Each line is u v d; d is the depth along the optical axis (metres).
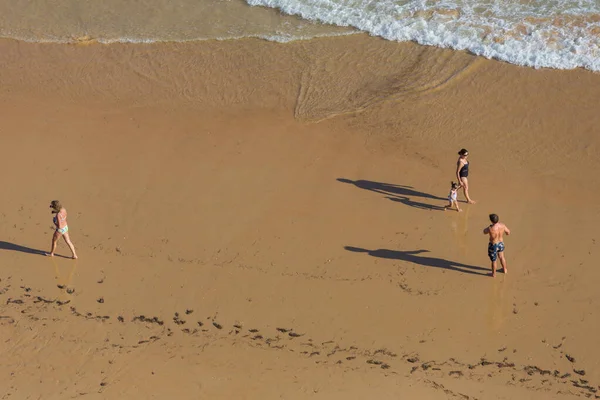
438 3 32.38
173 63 30.48
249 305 20.05
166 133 26.83
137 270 21.28
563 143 25.50
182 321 19.59
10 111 28.00
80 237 22.45
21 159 25.58
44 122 27.42
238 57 30.67
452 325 19.36
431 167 24.91
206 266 21.39
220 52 30.97
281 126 27.00
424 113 27.12
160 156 25.70
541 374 17.95
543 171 24.55
